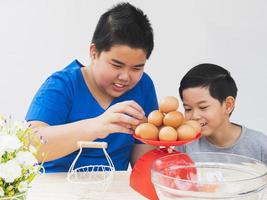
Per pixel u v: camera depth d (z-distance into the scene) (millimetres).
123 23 992
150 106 1288
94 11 1808
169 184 718
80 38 1835
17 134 729
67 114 1173
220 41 1833
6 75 1876
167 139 854
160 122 910
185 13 1809
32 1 1793
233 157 835
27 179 716
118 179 999
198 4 1796
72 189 930
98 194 897
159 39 1836
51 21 1815
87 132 980
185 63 1862
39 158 1012
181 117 911
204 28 1821
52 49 1848
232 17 1804
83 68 1217
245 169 817
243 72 1864
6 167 659
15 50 1847
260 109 1902
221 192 694
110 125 951
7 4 1794
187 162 834
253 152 1262
